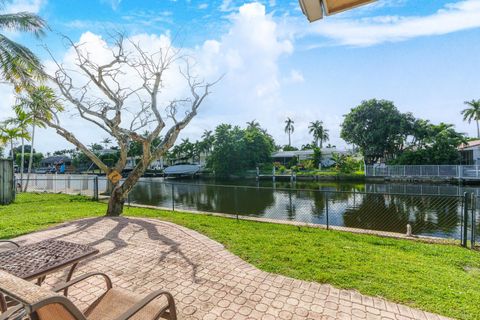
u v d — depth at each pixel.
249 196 17.97
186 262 3.84
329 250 4.36
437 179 25.98
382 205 13.95
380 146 34.22
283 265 3.70
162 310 1.81
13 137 14.14
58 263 2.05
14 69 8.56
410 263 3.82
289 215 11.88
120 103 7.09
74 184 18.80
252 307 2.67
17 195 12.32
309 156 44.59
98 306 1.88
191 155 55.03
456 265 4.00
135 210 8.64
